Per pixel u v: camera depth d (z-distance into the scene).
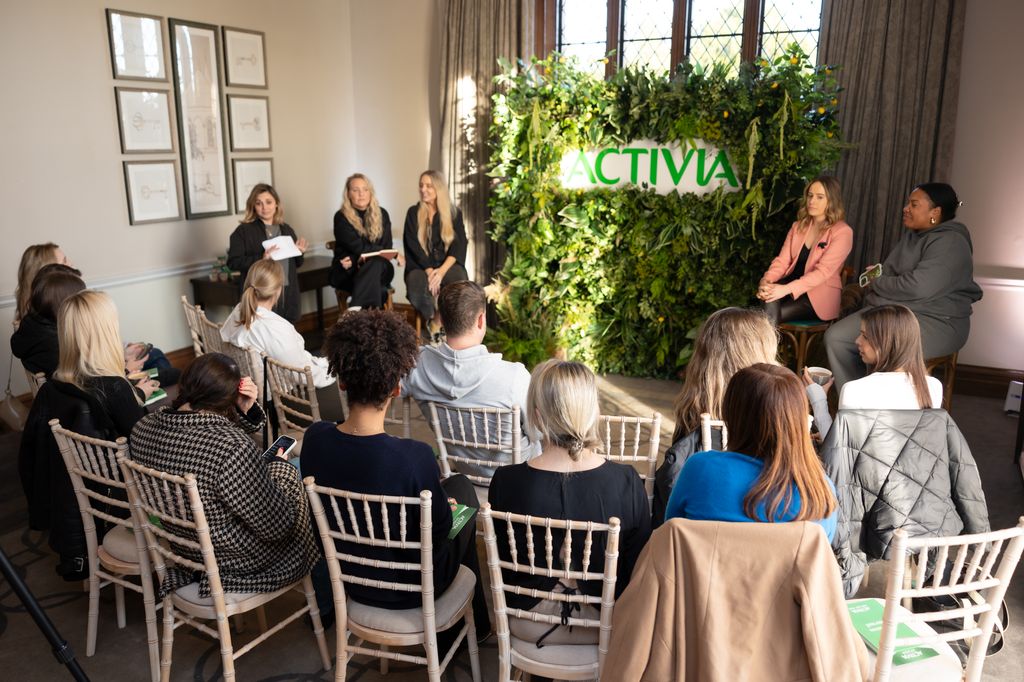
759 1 5.11
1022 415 3.79
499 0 5.55
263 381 3.31
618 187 5.00
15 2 4.34
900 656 1.80
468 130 5.88
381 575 1.99
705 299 4.82
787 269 4.38
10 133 4.40
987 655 2.45
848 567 2.25
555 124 5.05
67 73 4.64
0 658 2.52
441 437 2.65
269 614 2.71
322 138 6.49
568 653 1.85
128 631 2.65
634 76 4.81
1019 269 4.67
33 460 2.64
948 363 4.02
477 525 2.81
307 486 1.90
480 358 2.50
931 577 2.52
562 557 1.78
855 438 2.27
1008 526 3.28
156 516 2.14
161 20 5.12
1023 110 4.44
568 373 1.78
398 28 6.30
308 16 6.18
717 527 1.47
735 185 4.66
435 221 5.32
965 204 4.71
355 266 5.53
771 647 1.46
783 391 1.64
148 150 5.16
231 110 5.69
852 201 4.80
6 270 4.47
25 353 3.12
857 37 4.59
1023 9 4.31
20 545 3.22
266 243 5.08
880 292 3.99
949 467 2.29
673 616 1.50
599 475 1.79
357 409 1.92
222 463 2.02
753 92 4.50
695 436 2.23
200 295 5.55
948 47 4.45
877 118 4.65
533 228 5.21
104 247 5.00
